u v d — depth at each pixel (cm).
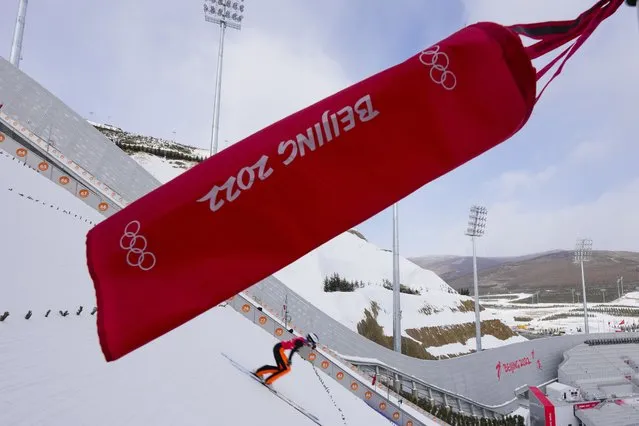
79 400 447
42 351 547
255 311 2091
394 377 2845
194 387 694
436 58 123
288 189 120
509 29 121
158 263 116
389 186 121
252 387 946
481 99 120
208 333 1226
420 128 122
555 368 4450
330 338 2658
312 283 4678
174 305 114
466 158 122
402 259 7756
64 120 2311
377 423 1582
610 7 110
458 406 3250
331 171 122
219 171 120
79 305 834
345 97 126
